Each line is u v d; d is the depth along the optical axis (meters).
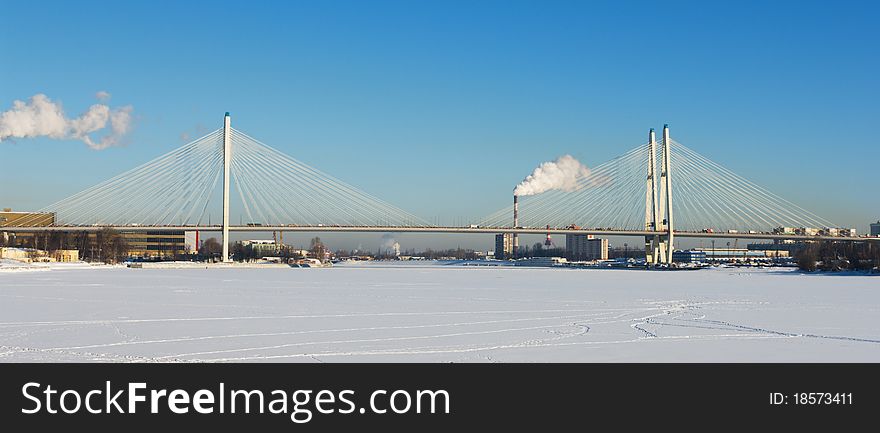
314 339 37.91
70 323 45.03
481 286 98.69
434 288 91.81
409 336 39.19
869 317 51.25
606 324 45.56
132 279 115.75
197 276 135.00
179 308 56.22
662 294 80.12
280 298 69.19
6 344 36.00
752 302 66.88
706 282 120.62
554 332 41.09
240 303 62.03
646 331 41.88
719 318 50.09
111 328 42.44
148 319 47.53
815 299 72.12
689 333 41.12
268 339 37.88
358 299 67.94
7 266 160.75
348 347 35.22
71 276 128.62
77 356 32.72
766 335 40.31
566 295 76.50
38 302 61.75
